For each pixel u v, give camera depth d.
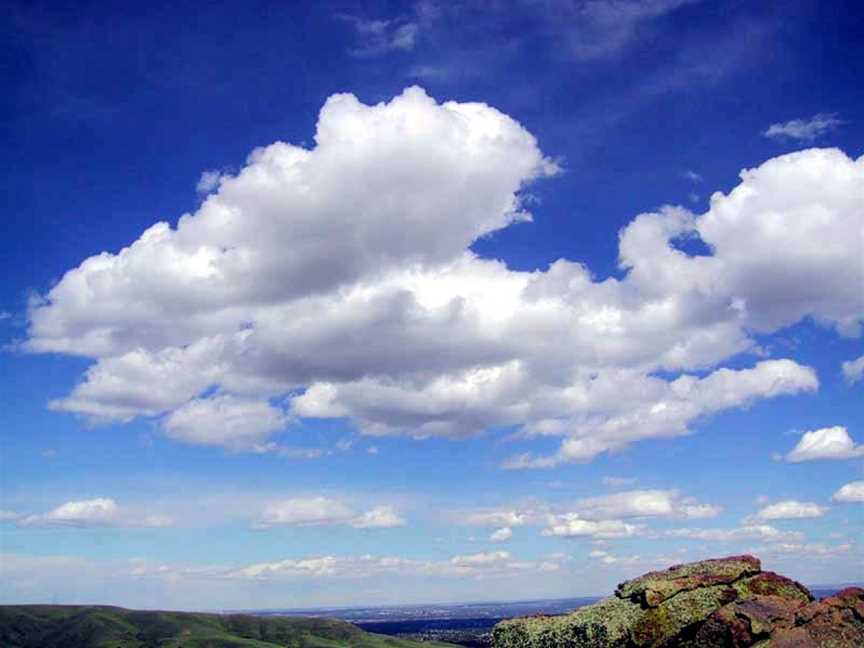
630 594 33.81
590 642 32.28
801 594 31.91
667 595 31.94
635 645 31.03
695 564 34.88
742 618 29.19
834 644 27.17
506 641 35.84
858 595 29.33
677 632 30.50
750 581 32.31
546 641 33.94
